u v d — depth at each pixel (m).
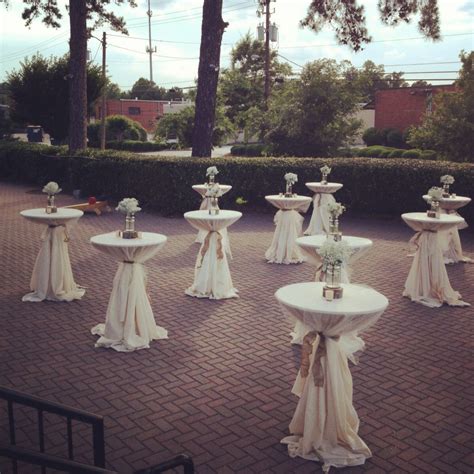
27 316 7.30
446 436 4.48
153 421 4.68
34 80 29.34
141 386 5.34
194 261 10.56
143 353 6.14
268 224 14.95
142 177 16.86
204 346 6.37
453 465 4.08
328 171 13.27
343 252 4.12
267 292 8.61
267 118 24.55
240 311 7.66
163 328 6.78
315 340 4.07
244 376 5.59
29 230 13.59
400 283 9.22
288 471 3.99
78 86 21.14
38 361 5.88
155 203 16.45
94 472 2.25
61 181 22.05
